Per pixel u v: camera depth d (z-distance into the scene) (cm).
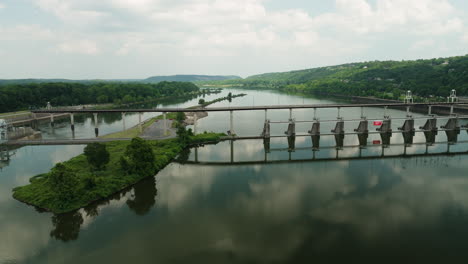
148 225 7338
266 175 10888
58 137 17512
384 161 12525
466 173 10862
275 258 6041
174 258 6088
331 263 5872
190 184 10012
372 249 6306
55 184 8138
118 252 6303
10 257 6188
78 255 6228
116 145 14062
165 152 13038
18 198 8712
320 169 11519
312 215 7750
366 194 9056
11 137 16412
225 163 12506
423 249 6284
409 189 9388
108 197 8888
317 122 17275
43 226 7362
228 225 7288
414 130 17962
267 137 16850
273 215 7775
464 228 7062
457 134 17738
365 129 17575
